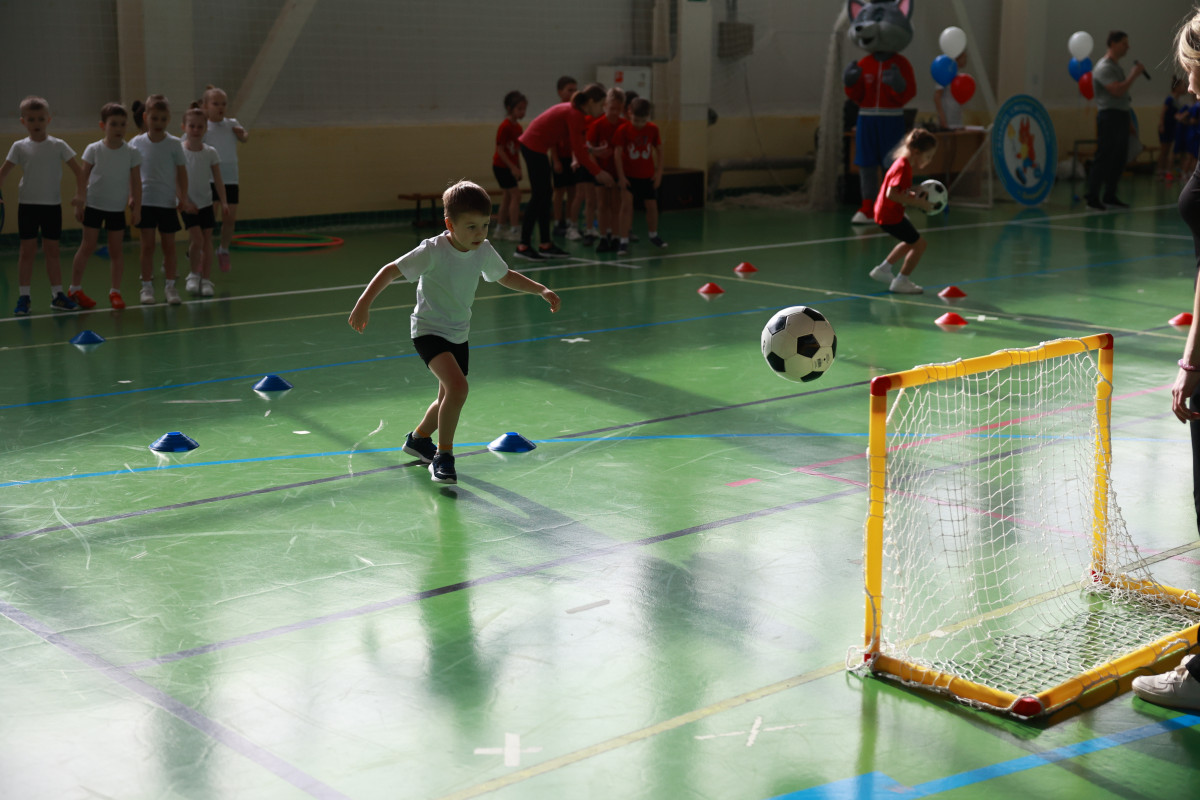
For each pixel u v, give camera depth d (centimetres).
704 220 1545
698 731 289
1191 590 377
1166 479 495
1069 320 855
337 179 1443
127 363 713
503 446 539
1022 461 521
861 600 372
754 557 409
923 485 489
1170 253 1207
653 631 348
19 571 391
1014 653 335
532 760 274
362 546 417
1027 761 276
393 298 962
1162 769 273
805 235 1380
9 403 616
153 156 889
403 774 268
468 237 472
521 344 773
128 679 314
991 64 2122
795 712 299
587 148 1166
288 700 303
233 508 458
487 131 1579
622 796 259
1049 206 1686
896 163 959
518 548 416
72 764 271
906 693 311
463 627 349
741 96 1839
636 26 1709
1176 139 2073
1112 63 1584
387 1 1460
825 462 521
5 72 1198
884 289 998
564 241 1320
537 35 1609
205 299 945
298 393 643
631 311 895
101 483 488
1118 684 316
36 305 903
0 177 841
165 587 379
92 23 1245
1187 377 291
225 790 260
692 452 536
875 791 262
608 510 457
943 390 645
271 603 366
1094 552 385
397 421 588
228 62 1352
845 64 1955
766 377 684
